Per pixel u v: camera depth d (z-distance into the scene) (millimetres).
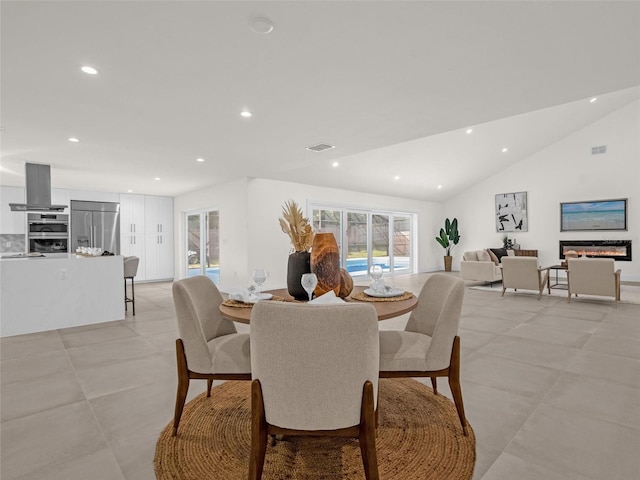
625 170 7840
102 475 1524
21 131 3471
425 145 7113
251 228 6262
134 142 3898
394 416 2018
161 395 2322
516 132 7809
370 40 1961
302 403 1257
